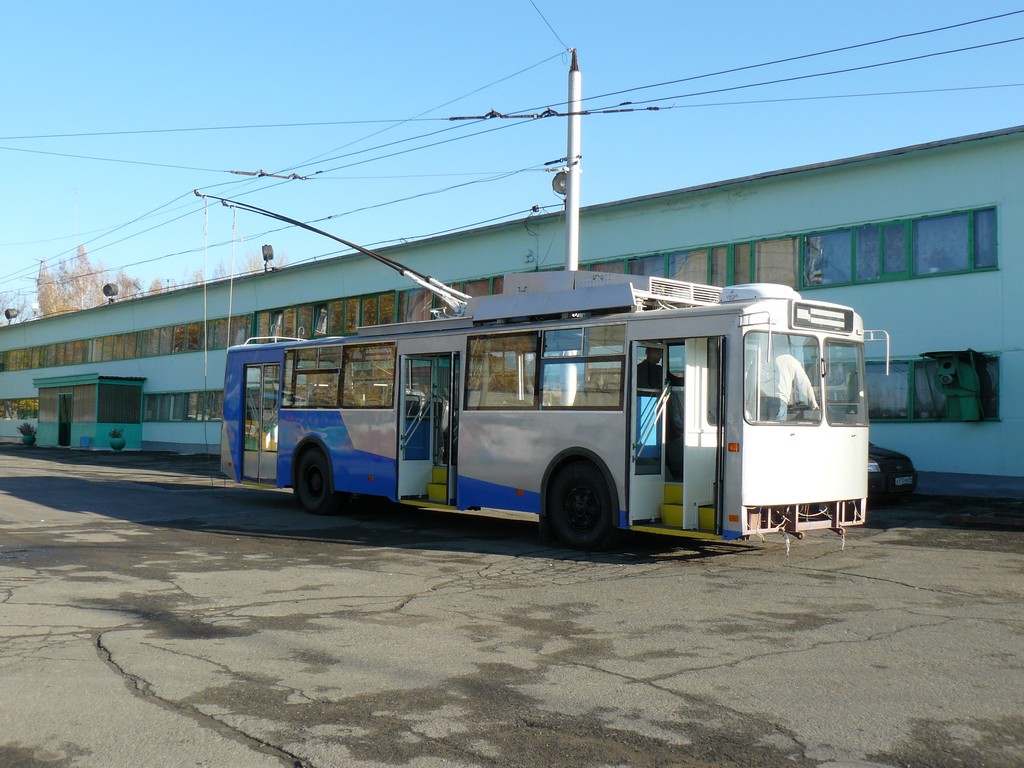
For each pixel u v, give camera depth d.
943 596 8.79
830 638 7.15
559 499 12.28
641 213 24.27
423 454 15.00
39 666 6.43
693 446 11.05
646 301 11.78
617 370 11.59
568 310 12.30
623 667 6.36
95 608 8.41
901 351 19.61
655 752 4.75
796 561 10.98
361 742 4.91
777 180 21.61
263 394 18.00
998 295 18.30
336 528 14.76
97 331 50.09
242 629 7.56
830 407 11.45
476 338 13.69
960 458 18.67
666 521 11.45
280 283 37.28
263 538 13.50
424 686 5.93
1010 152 18.22
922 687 5.84
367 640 7.17
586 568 10.64
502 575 10.21
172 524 15.23
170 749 4.83
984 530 13.68
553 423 12.32
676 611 8.21
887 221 19.89
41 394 51.34
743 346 10.55
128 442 45.59
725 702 5.57
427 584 9.66
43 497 19.97
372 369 15.47
